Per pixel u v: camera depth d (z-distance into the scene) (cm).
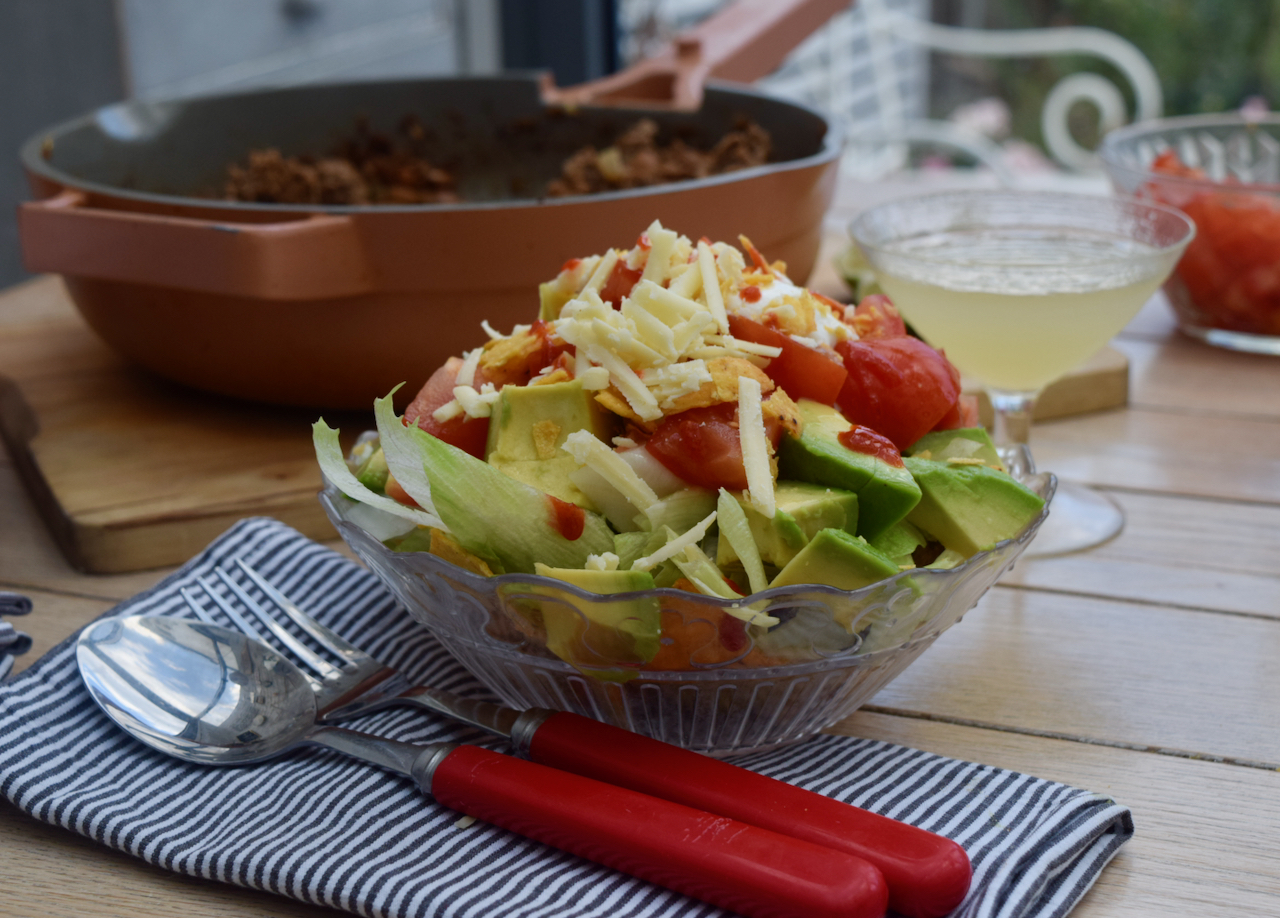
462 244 65
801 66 228
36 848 48
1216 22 264
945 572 46
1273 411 72
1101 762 51
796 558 46
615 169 86
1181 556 61
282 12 157
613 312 49
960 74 291
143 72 140
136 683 52
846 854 44
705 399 48
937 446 52
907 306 63
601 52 176
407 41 175
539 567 47
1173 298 80
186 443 68
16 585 60
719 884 44
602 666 48
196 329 67
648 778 47
